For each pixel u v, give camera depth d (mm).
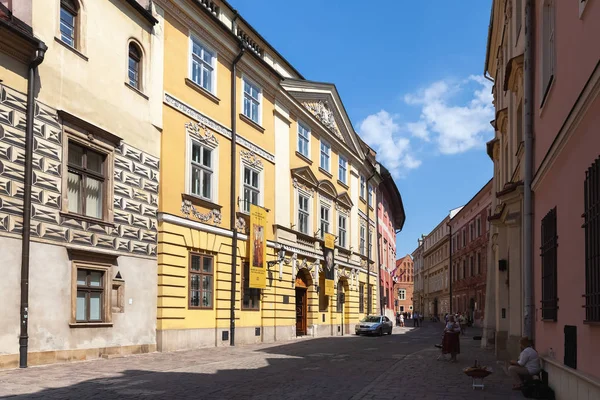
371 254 47281
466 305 62375
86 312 16250
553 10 11734
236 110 25328
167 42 20812
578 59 8734
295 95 32750
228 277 23719
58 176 15367
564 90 9773
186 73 21781
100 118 17109
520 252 15219
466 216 62844
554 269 10461
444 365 17750
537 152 12812
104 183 17266
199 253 21859
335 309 37031
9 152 13867
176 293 20125
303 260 32031
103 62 17438
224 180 24000
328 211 36938
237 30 26469
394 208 66625
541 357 11672
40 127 14844
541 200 12148
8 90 13938
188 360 16984
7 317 13508
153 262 19312
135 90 18859
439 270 83188
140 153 18906
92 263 16375
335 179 38375
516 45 16844
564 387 9531
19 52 14219
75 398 9938
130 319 17969
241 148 25688
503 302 19625
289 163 30938
